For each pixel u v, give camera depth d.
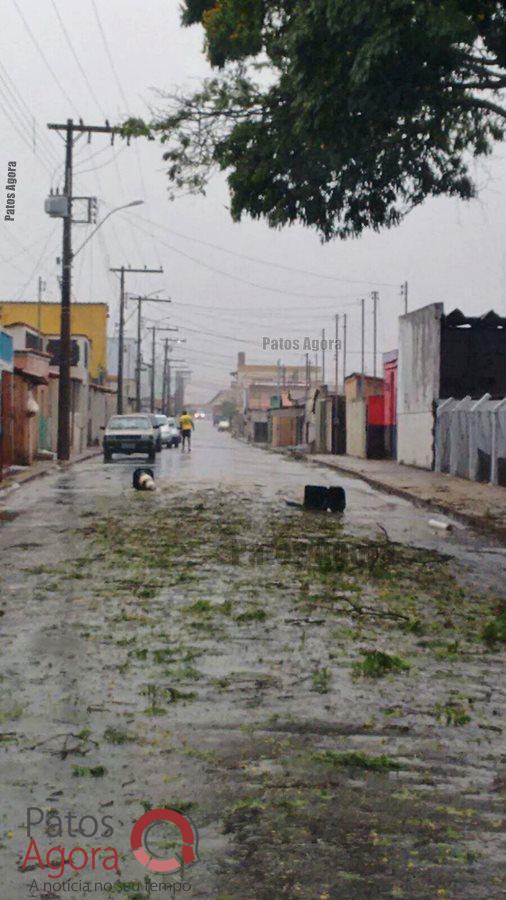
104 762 5.21
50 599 9.88
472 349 36.66
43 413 42.19
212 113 16.98
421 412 37.75
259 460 46.62
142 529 16.14
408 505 22.70
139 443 41.19
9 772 5.05
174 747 5.46
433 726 5.94
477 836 4.36
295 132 15.08
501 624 8.67
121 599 9.88
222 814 4.56
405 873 4.01
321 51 13.98
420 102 14.53
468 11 13.33
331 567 12.16
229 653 7.67
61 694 6.49
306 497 20.66
